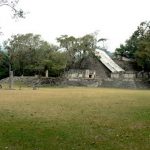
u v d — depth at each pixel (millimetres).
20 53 93375
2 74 98438
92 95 46375
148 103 31547
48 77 93000
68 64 99125
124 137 13320
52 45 96938
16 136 13281
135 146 11680
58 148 11352
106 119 18953
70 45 99312
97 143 12180
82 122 17625
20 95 45000
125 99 37781
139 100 36031
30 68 92875
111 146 11695
